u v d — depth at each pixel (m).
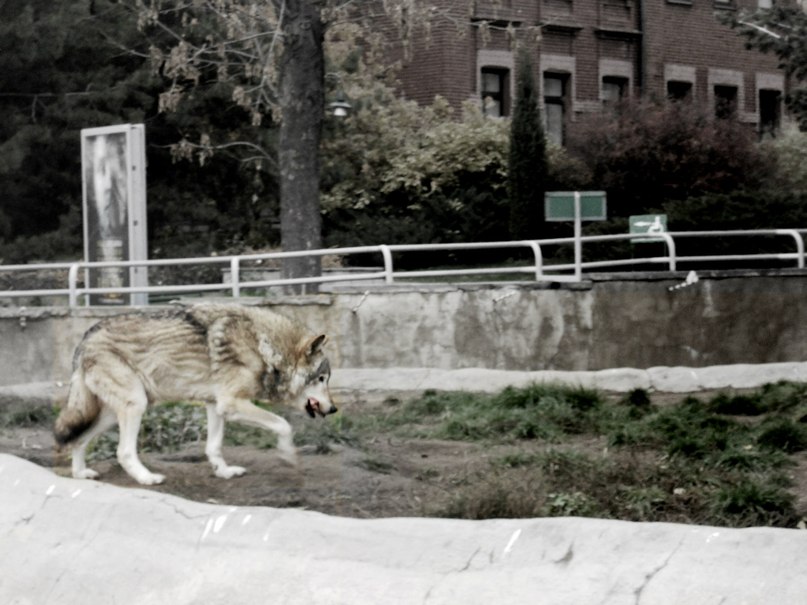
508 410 11.47
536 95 24.98
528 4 30.78
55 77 23.83
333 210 26.88
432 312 13.96
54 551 6.95
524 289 14.23
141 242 16.47
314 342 8.43
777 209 20.38
